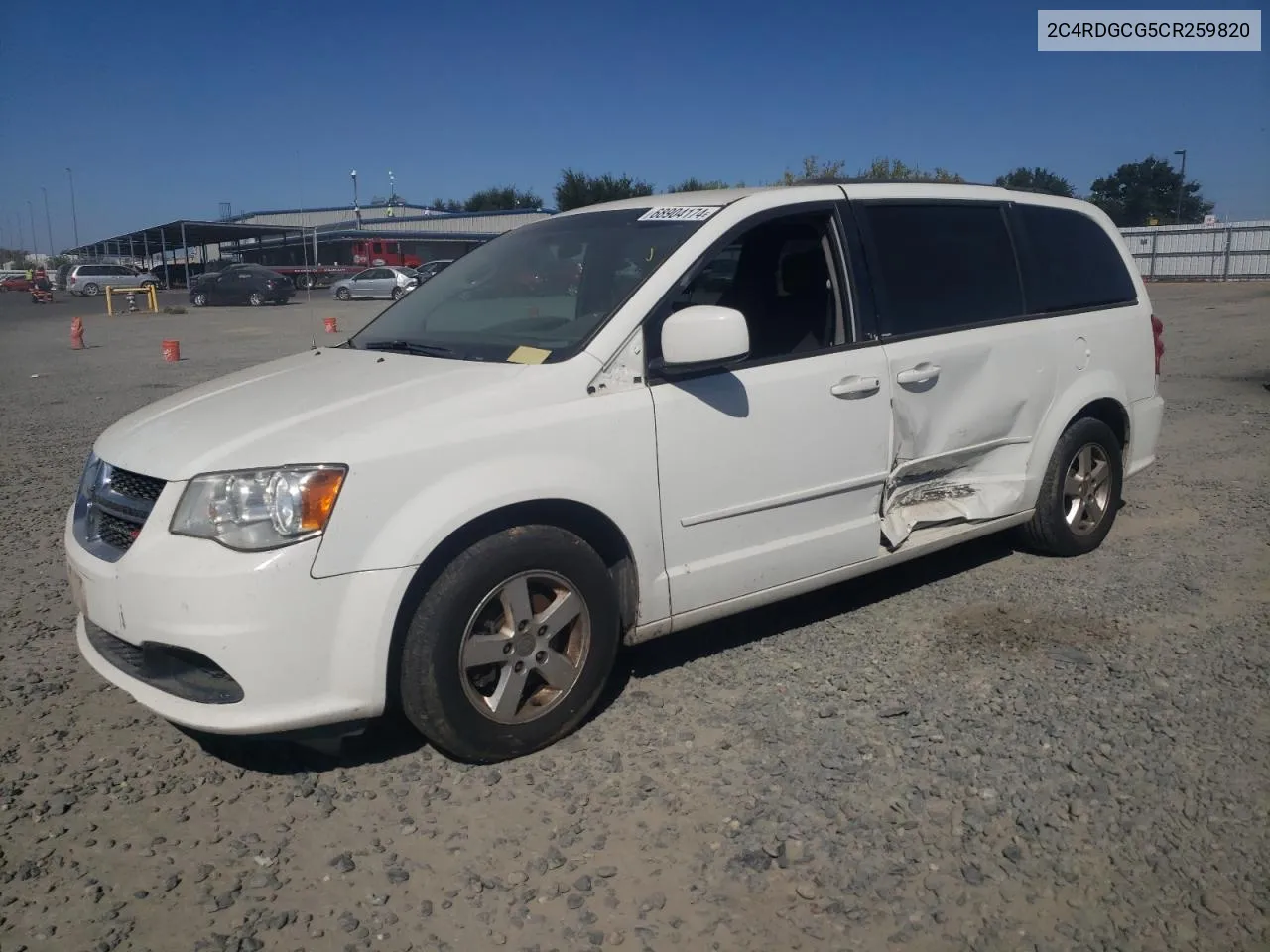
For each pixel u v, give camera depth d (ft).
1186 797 10.75
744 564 13.30
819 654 14.48
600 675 12.23
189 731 12.51
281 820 10.63
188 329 90.17
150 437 11.73
